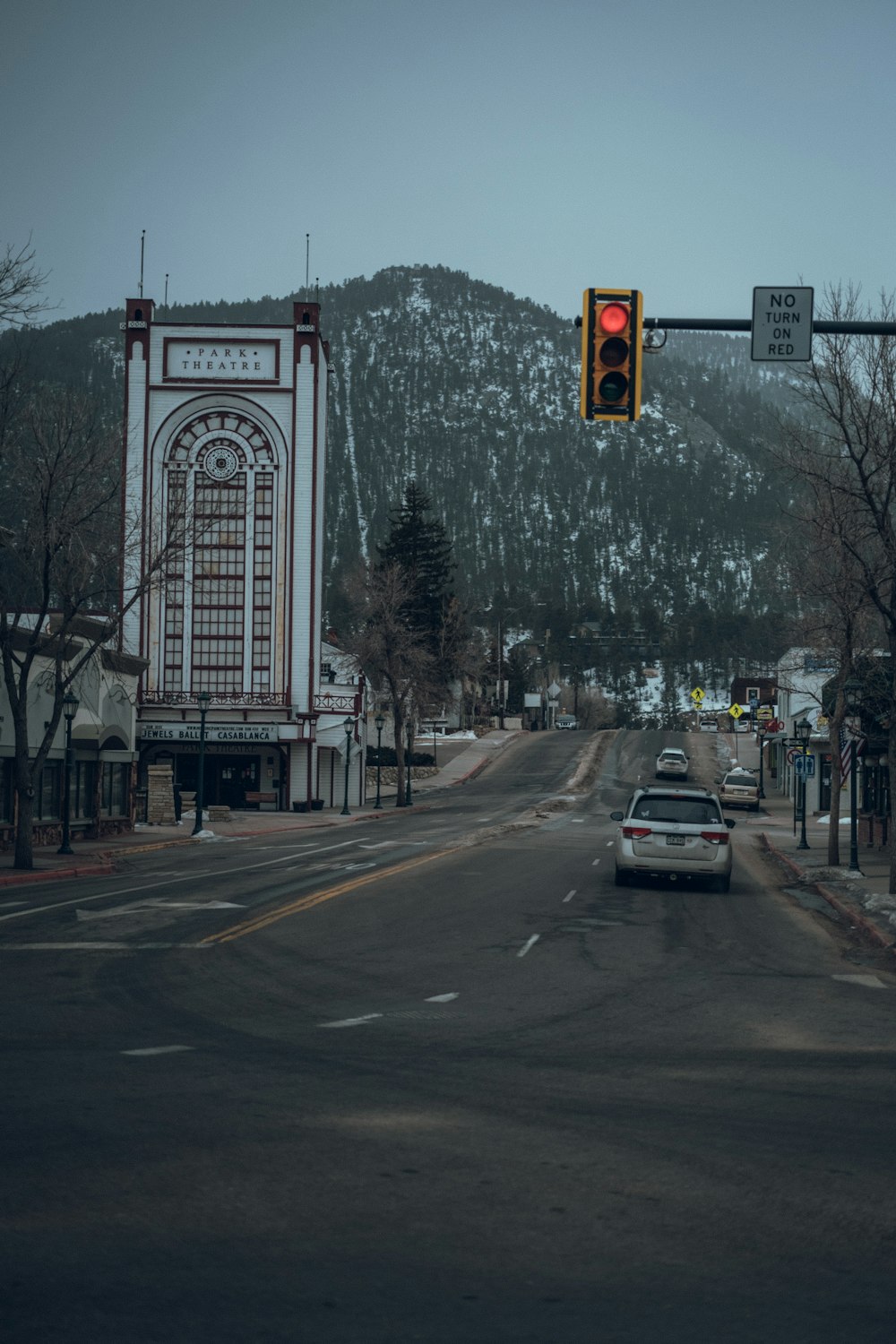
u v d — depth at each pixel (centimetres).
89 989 1455
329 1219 662
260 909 2350
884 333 1556
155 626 7775
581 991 1541
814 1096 990
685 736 13600
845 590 3062
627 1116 904
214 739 7719
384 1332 522
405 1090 972
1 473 3281
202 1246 617
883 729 4116
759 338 1557
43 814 4209
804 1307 560
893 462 2478
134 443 7744
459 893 2689
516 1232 649
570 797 8400
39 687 4075
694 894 2805
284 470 7812
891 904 2414
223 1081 984
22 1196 688
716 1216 683
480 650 14662
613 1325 535
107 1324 522
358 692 8538
